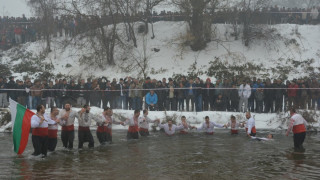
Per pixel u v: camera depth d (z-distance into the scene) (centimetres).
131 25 3372
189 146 1448
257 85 2102
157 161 1166
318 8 3456
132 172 1021
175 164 1123
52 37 3622
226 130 1928
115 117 2000
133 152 1320
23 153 1290
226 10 3133
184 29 3378
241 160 1182
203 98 2106
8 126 1862
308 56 2973
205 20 3064
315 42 3134
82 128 1405
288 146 1444
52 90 2141
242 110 2097
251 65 2880
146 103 2133
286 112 2012
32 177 965
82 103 2156
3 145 1445
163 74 2933
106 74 3052
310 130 1878
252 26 3142
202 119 2005
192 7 3019
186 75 2869
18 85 2125
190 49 3197
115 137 1688
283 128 1934
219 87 2123
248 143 1517
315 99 2038
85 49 3394
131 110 2103
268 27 3228
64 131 1376
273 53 3048
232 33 3297
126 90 2148
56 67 3219
